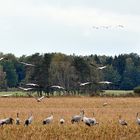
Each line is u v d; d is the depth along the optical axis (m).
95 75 120.56
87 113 59.34
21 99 97.62
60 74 120.94
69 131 36.44
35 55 122.75
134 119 49.50
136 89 112.69
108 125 40.34
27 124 39.47
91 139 33.38
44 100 92.94
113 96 108.75
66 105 78.31
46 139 33.09
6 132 35.88
